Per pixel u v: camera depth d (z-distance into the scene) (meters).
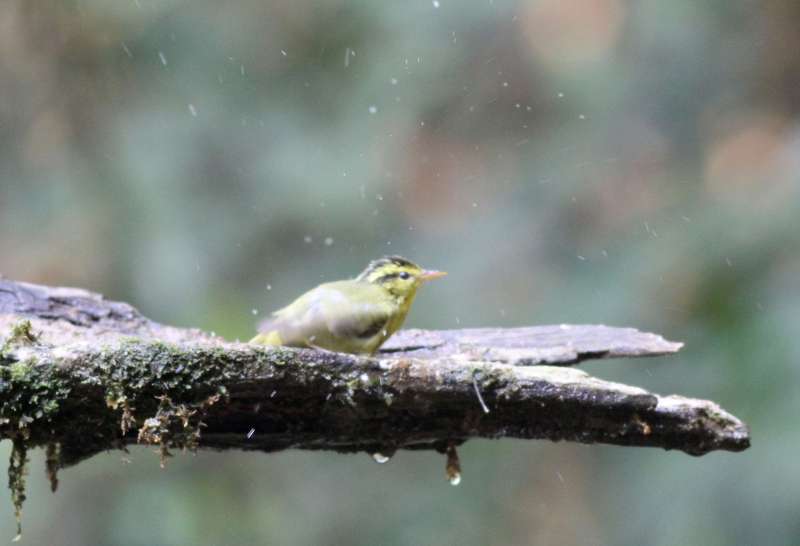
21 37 13.81
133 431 5.75
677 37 14.01
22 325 5.65
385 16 14.12
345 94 14.12
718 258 12.59
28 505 12.35
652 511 12.40
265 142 13.96
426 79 14.08
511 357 7.48
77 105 13.91
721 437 6.09
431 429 6.03
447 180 14.00
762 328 11.87
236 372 5.54
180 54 14.05
